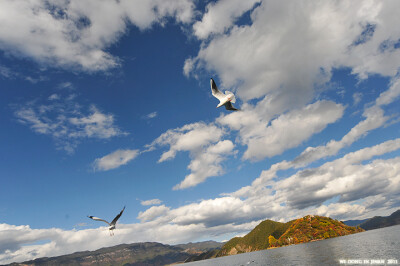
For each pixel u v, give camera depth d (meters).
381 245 143.62
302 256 158.25
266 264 146.88
